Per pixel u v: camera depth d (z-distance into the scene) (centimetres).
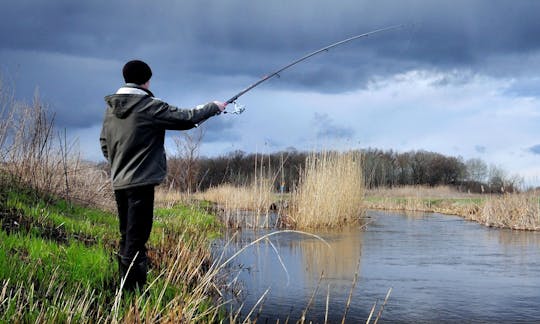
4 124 912
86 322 412
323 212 1469
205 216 1516
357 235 1288
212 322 502
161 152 509
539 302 610
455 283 717
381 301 613
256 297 622
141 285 507
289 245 1095
